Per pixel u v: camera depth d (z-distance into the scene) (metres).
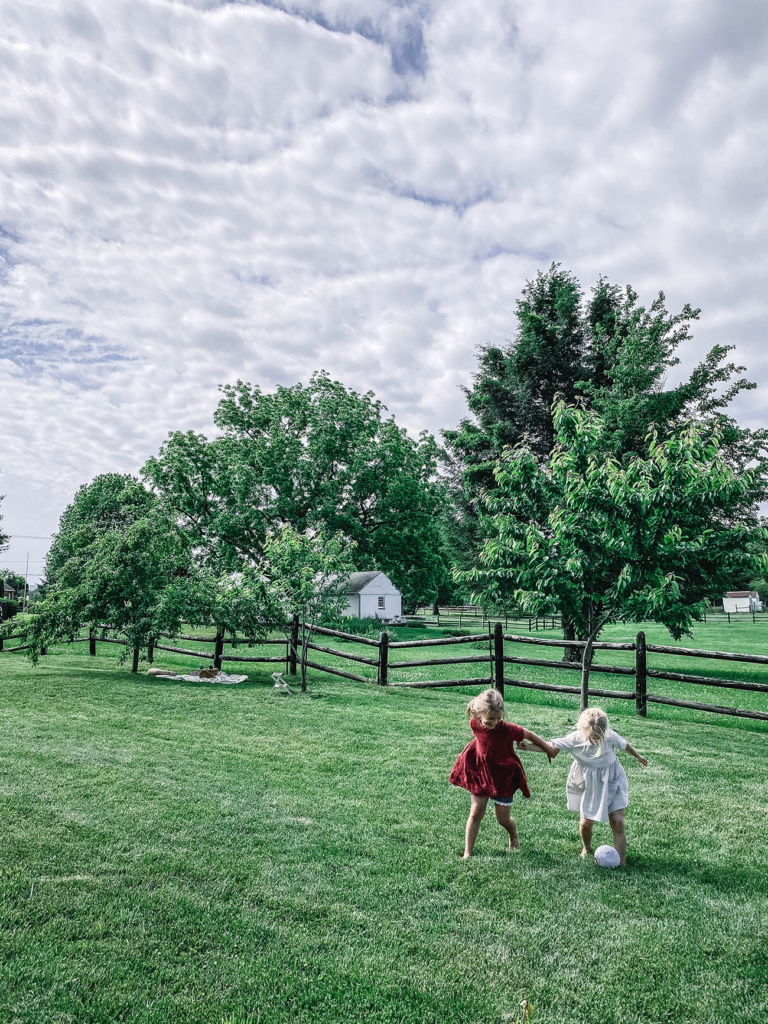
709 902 4.20
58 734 8.10
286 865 4.54
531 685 11.69
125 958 3.32
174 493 31.69
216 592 14.40
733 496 8.10
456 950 3.56
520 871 4.61
